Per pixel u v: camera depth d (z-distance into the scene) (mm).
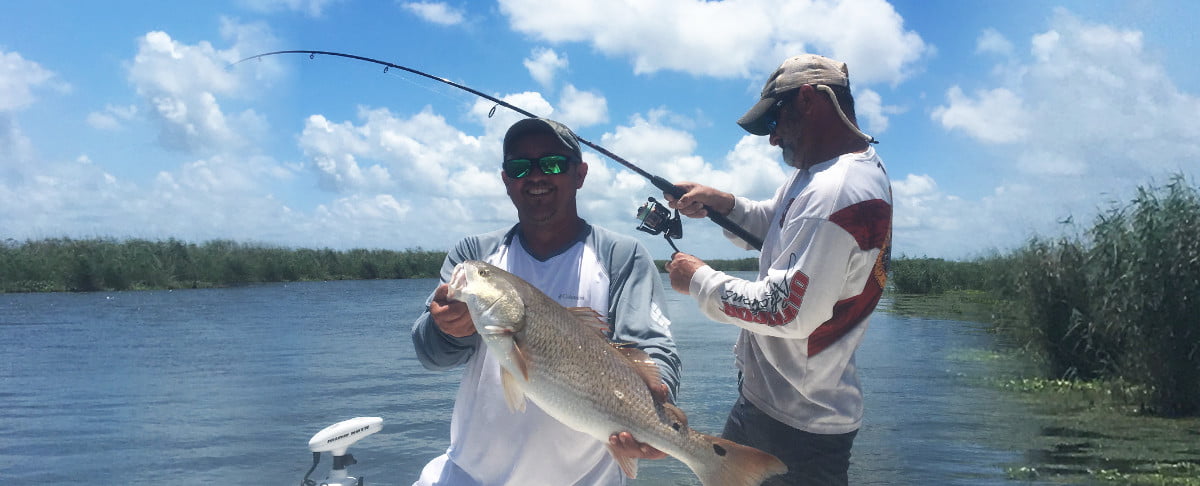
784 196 3457
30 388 10594
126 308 24016
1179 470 6309
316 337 16766
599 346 2676
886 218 3035
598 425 2625
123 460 6996
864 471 6422
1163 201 9141
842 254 2924
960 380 11125
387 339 16391
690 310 26000
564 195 2992
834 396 3234
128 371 12047
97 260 32500
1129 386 9523
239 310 23656
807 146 3275
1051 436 7621
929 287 30625
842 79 3238
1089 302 10711
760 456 2572
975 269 29922
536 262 3053
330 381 11164
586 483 2945
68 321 19906
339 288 37062
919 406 9234
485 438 2941
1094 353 10914
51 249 32281
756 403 3412
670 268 3279
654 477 6191
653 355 2893
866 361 13117
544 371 2590
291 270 43688
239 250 40688
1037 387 10430
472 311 2572
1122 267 9562
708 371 11906
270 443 7605
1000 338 15945
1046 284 11195
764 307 2982
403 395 10070
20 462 6957
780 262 3012
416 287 38031
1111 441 7359
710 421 8328
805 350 3135
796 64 3285
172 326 18859
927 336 16672
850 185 2969
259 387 10633
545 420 2895
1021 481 6098
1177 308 8766
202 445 7527
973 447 7195
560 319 2660
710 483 2623
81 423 8492
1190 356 8625
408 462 6863
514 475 2916
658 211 3791
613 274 3047
